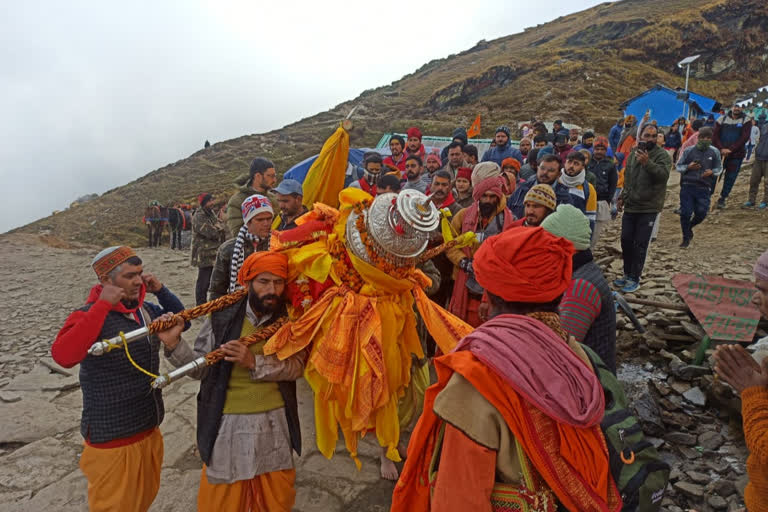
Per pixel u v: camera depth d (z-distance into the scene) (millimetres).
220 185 39406
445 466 1409
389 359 2945
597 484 1386
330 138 3873
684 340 4406
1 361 6000
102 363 2461
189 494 3365
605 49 46594
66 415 4590
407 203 2793
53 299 9156
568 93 38625
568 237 2455
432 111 48156
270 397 2592
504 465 1371
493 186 4293
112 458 2504
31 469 3748
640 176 5527
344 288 2887
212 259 6359
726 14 45844
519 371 1347
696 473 3082
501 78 46281
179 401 4656
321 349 2781
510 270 1495
